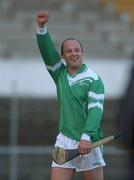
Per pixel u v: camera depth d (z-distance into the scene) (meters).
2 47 35.88
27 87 31.28
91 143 14.39
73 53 15.02
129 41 37.09
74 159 15.01
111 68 31.70
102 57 36.53
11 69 31.66
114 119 30.61
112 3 38.38
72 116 14.90
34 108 31.00
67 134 14.92
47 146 29.19
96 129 14.29
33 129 30.78
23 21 36.91
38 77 31.50
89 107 14.56
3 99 30.84
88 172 15.21
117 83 31.39
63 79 15.13
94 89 14.71
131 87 13.33
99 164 15.22
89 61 32.91
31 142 30.61
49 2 37.78
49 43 15.24
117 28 37.41
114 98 30.98
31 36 36.38
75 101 14.89
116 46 36.84
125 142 13.22
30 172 27.16
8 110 30.58
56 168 15.00
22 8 37.38
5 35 36.41
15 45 36.06
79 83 14.91
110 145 26.41
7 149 26.97
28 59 34.22
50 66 15.34
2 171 26.94
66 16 37.34
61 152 14.87
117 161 26.44
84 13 37.75
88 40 36.84
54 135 30.86
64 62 16.11
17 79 31.41
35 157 27.20
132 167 14.39
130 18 37.81
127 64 31.64
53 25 37.03
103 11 38.03
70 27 37.00
